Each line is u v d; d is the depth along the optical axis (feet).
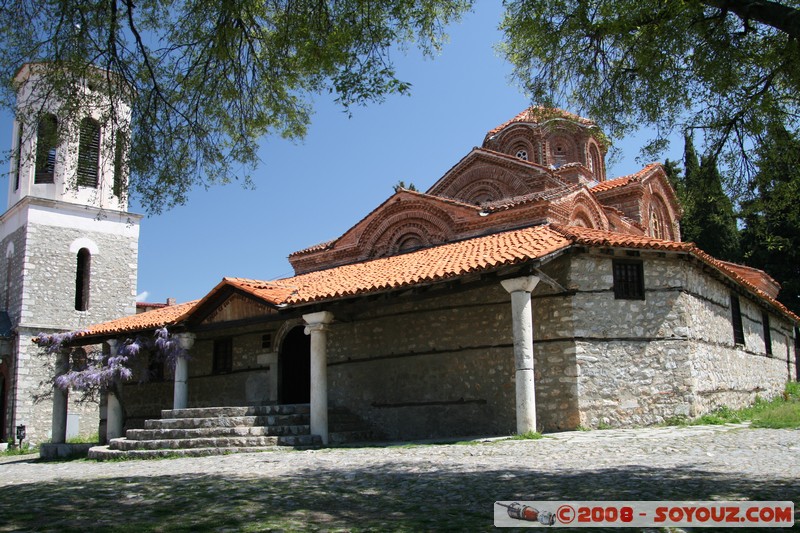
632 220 83.87
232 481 27.35
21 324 90.02
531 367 42.57
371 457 35.50
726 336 57.98
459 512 19.30
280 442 46.21
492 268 43.21
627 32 29.91
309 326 50.67
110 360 62.08
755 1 23.93
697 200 34.73
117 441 48.60
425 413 53.31
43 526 18.21
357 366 58.29
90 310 96.43
